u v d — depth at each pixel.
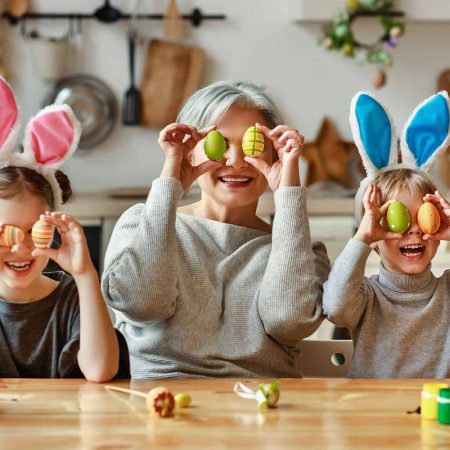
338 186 5.00
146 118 4.95
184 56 4.94
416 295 2.16
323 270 2.27
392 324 2.15
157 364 2.13
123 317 2.24
